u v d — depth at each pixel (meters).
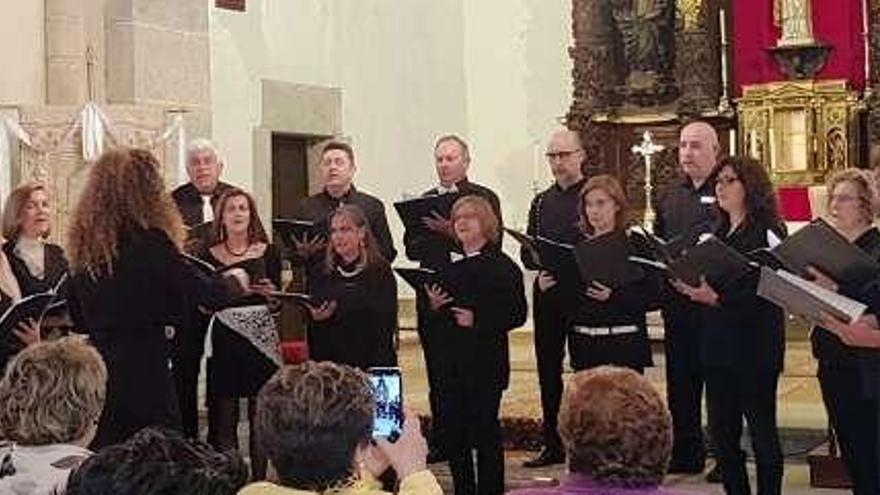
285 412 2.75
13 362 3.36
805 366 11.20
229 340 6.70
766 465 5.73
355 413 2.77
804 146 13.25
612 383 2.85
